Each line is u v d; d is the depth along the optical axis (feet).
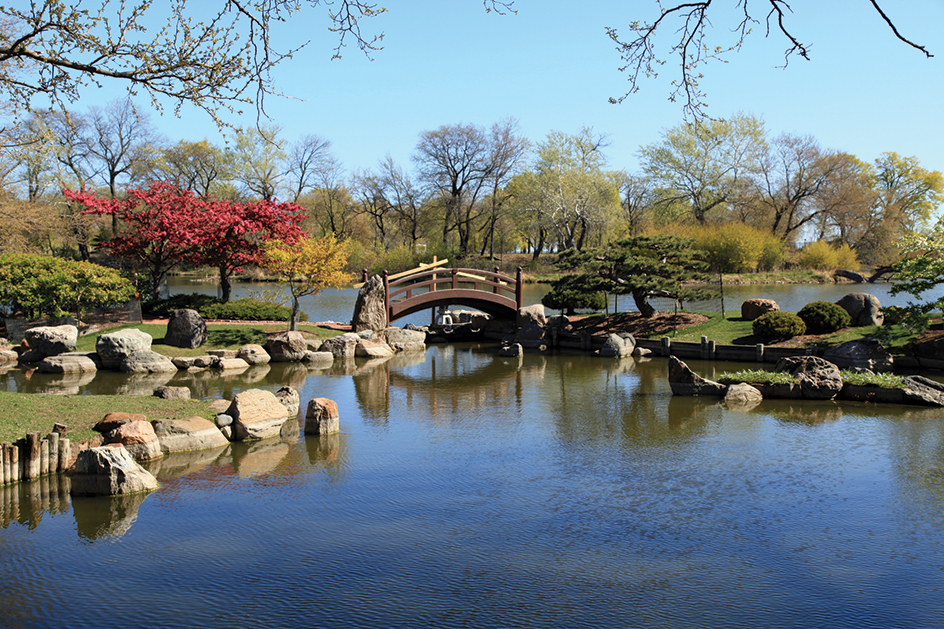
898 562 31.01
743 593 28.25
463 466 45.83
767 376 68.03
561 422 58.13
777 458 46.83
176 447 48.49
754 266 200.95
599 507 38.22
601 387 74.64
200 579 29.53
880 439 51.06
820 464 45.32
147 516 36.65
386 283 108.37
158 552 32.24
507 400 67.72
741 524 35.60
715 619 26.22
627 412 61.67
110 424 47.11
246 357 89.40
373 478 43.29
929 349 78.02
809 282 193.26
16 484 41.14
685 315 110.73
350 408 64.13
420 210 243.19
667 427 55.88
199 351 89.56
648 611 26.84
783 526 35.27
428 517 36.78
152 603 27.50
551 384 76.79
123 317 98.12
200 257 108.06
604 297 119.96
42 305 93.66
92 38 36.32
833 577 29.63
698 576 29.86
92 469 39.63
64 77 37.91
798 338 91.56
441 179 222.07
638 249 115.44
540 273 230.07
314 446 50.75
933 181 224.94
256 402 53.83
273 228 107.24
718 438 52.24
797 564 30.91
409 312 114.21
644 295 109.40
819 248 208.95
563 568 30.66
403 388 74.43
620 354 98.22
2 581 29.32
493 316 124.36
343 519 36.47
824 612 26.71
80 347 86.99
